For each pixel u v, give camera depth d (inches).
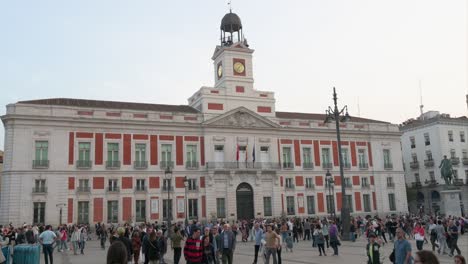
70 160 1871.3
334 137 2412.6
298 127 2309.3
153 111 2052.2
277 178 2208.4
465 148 2817.4
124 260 238.4
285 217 2076.8
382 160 2502.5
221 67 2295.8
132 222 1915.6
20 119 1815.9
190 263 527.5
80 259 974.4
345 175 2391.7
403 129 3004.4
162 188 1998.0
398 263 442.6
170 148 2059.5
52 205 1811.0
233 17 2384.4
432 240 969.5
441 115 2834.6
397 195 2495.1
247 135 2201.0
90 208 1865.2
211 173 2070.6
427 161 2790.4
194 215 2036.2
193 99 2283.5
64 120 1878.7
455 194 1636.3
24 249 620.4
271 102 2295.8
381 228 1229.1
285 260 828.0
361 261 781.3
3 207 1760.6
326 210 2300.7
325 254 914.1
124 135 1983.3
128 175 1956.2
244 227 1501.0
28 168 1801.2
